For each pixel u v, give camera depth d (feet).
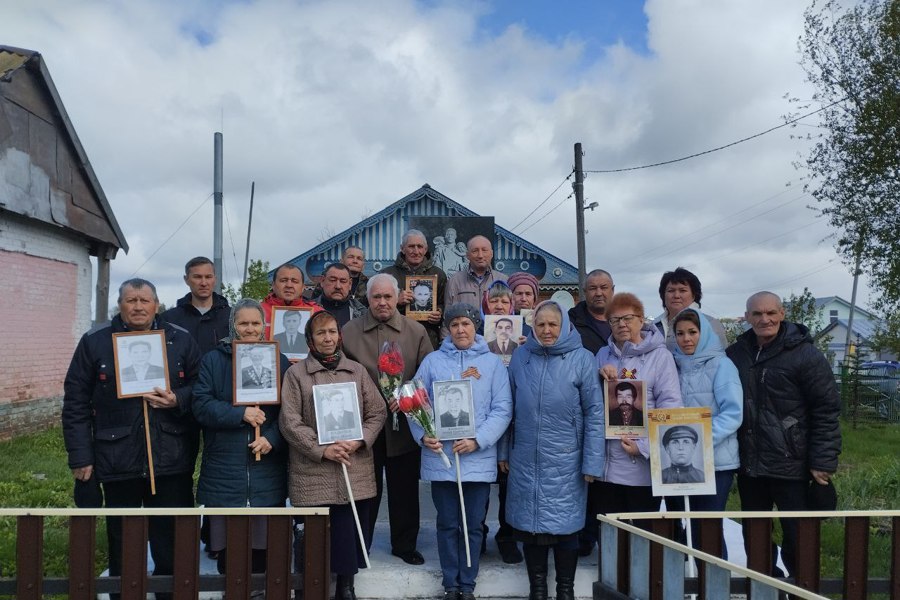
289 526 13.11
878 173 71.41
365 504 15.79
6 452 35.35
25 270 41.70
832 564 20.15
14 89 39.09
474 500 15.28
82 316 48.34
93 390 14.97
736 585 13.96
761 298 15.49
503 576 16.14
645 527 13.79
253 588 13.23
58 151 43.86
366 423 15.24
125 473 14.61
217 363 15.05
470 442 14.99
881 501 27.61
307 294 26.12
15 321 40.70
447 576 15.16
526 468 15.02
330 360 15.19
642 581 12.57
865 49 71.61
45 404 43.57
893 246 71.77
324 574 13.10
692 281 18.07
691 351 15.87
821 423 15.12
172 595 14.16
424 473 15.47
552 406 14.99
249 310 15.08
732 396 15.30
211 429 14.84
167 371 14.82
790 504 15.43
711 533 13.67
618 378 15.55
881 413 64.75
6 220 39.63
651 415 14.80
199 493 14.83
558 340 15.16
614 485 15.88
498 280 19.52
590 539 17.12
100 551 20.29
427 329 21.33
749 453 15.53
